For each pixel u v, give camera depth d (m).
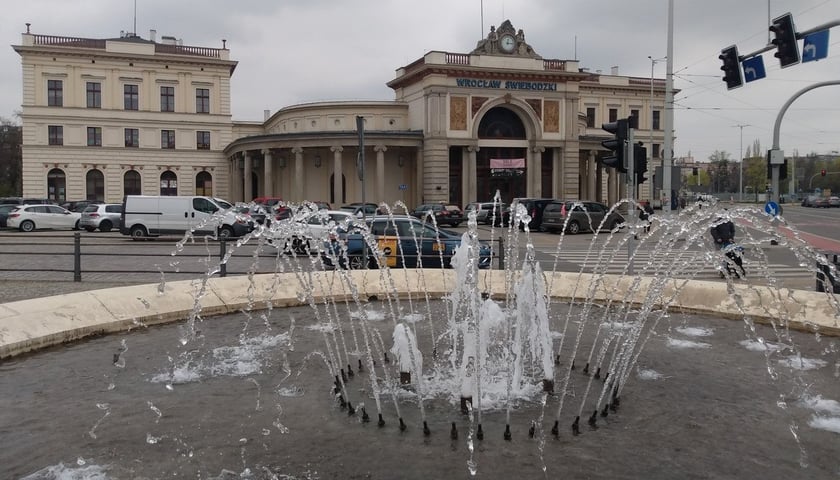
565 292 10.90
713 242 15.84
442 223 42.91
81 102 59.06
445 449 4.80
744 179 113.00
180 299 9.42
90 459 4.68
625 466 4.52
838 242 27.55
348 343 8.22
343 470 4.46
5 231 36.72
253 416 5.55
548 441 4.96
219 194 63.97
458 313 8.59
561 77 53.59
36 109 57.88
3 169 85.75
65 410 5.69
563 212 35.47
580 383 6.49
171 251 22.89
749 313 9.20
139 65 60.50
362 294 10.96
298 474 4.41
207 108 63.16
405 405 5.82
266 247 25.52
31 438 5.06
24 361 7.18
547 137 53.91
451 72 50.78
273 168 57.97
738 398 6.01
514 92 52.59
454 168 53.09
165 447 4.89
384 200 53.62
